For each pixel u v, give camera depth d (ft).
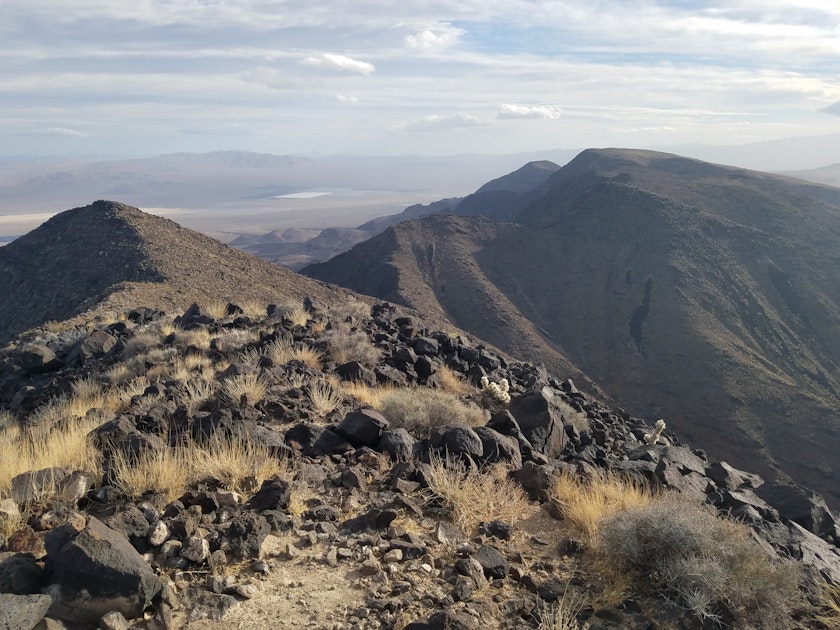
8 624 10.55
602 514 19.49
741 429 325.01
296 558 15.83
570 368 401.49
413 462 23.84
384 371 43.19
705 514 18.48
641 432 50.08
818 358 410.52
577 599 15.21
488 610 14.19
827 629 15.85
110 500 17.58
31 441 27.09
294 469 22.11
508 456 25.34
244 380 33.68
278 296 230.07
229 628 12.74
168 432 24.82
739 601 15.58
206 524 16.60
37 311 210.38
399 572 15.47
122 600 12.23
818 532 26.14
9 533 15.28
